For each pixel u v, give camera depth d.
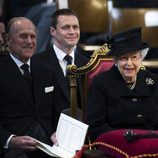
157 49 16.58
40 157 10.36
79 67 11.77
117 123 9.77
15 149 10.12
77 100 11.30
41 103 10.83
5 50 11.76
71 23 12.41
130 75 9.74
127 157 6.82
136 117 9.77
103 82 9.96
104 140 7.25
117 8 16.81
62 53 12.34
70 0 16.38
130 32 9.59
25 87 10.69
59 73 11.91
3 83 10.59
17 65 10.84
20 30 10.72
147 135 7.04
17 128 10.45
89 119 9.80
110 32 16.58
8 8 16.78
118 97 9.83
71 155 9.30
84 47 16.06
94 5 16.58
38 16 16.53
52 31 12.66
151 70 16.14
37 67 11.05
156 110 9.94
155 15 16.86
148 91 9.99
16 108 10.58
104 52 11.04
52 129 10.96
